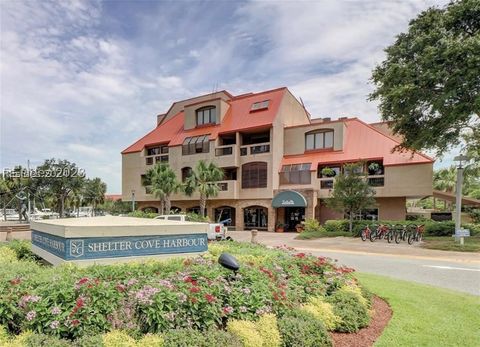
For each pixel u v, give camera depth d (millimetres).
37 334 3355
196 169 33406
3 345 3174
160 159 38812
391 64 22484
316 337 4426
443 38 19562
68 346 3217
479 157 25250
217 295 4477
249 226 34656
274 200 31000
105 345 3318
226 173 35375
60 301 3750
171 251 7031
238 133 34094
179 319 3875
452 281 10180
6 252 8477
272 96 35438
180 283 4418
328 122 32062
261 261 6805
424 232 23625
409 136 23672
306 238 24562
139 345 3418
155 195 33906
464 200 32750
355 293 6258
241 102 37406
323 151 32156
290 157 33562
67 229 5918
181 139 37531
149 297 3910
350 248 19422
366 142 30984
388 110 23578
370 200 24969
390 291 7973
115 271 4941
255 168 33125
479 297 7676
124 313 3791
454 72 18875
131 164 41594
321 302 5551
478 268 12602
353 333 5172
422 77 20250
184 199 36094
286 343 4258
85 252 6062
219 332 3834
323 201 30375
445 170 46406
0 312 3549
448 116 20406
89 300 3771
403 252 17625
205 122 37750
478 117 21469
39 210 73188
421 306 6730
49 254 7172
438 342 4895
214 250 8422
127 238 6508
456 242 19594
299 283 6098
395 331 5312
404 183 27484
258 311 4508
